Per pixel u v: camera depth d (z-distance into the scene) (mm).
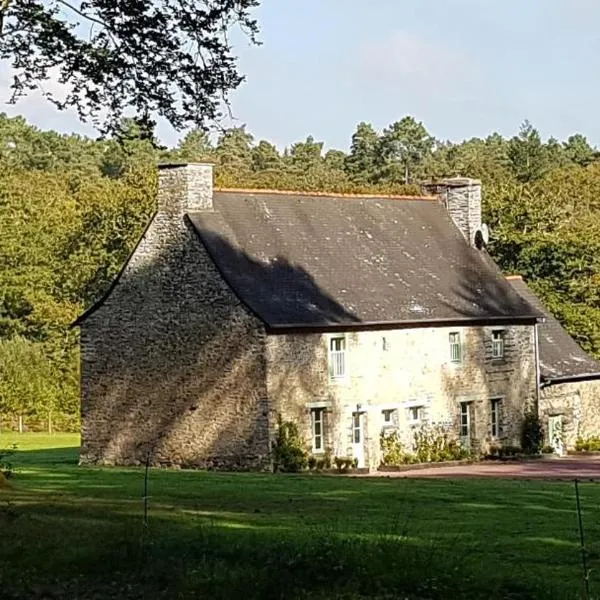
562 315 62656
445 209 49906
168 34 20578
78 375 66562
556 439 48750
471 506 24453
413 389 42875
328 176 103938
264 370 38531
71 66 20531
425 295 44500
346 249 44406
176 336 40719
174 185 41000
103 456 42281
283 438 38688
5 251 75312
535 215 68188
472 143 140875
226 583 14984
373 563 15633
